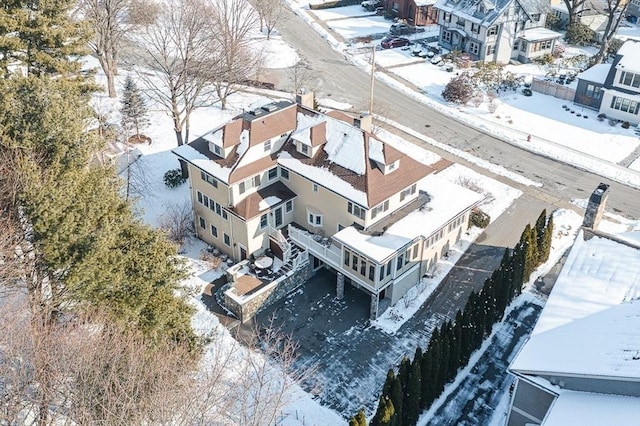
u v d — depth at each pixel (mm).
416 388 30906
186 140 53906
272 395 29984
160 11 72438
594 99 64812
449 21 78250
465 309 34719
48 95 33531
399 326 38969
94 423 24094
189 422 25734
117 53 68062
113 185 33594
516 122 62719
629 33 84562
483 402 33969
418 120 62688
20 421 26266
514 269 38594
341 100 66125
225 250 44562
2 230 28875
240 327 38938
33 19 44438
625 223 47906
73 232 28953
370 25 88000
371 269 37781
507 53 76188
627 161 56312
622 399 25531
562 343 28078
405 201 42156
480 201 43500
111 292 30016
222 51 59906
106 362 26188
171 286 31750
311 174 41125
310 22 88125
